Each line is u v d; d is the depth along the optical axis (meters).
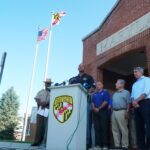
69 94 5.45
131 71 13.66
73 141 5.10
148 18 10.11
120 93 7.16
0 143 8.42
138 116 6.56
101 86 7.48
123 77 13.97
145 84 6.50
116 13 11.98
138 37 10.39
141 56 11.95
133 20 10.88
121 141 7.02
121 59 12.19
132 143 7.15
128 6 11.34
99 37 12.84
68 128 5.23
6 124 39.66
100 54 12.48
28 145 7.68
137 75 6.82
